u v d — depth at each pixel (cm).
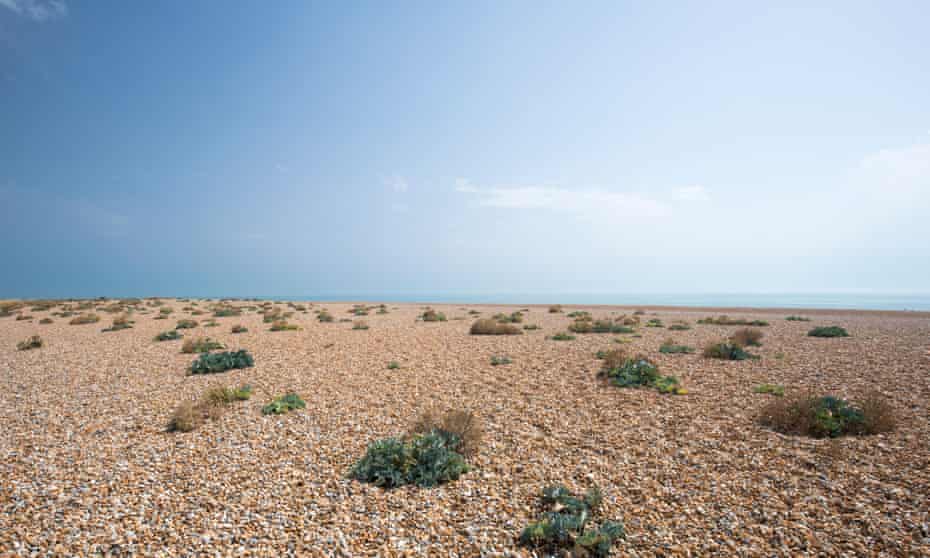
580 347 1623
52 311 3622
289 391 1087
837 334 1789
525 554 445
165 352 1673
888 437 676
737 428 752
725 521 483
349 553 448
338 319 3070
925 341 1564
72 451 723
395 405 962
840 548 427
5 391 1110
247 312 3700
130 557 445
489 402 970
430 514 521
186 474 635
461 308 4725
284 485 599
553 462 655
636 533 471
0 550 452
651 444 705
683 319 2911
